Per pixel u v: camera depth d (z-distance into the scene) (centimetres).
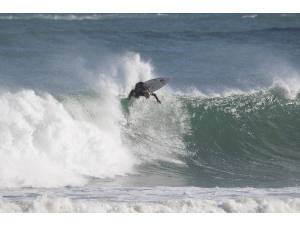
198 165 7806
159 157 7906
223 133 8656
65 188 6247
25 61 11462
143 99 8544
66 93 8344
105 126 8038
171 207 5262
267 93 9456
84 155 7244
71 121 7431
